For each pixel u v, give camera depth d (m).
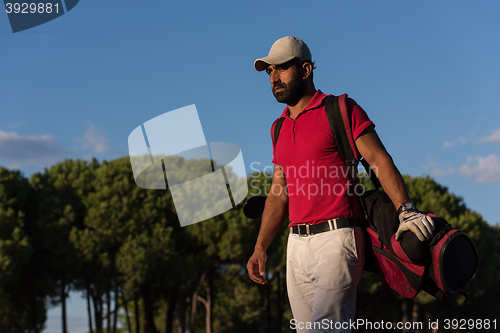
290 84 1.61
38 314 25.11
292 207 1.66
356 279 1.51
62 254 20.98
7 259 17.91
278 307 26.06
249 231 22.23
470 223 22.69
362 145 1.49
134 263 20.20
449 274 1.29
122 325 38.16
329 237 1.53
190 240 22.91
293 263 1.67
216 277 27.17
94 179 24.41
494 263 24.73
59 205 22.09
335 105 1.52
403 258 1.39
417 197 24.25
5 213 19.47
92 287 21.81
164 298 28.34
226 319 32.84
